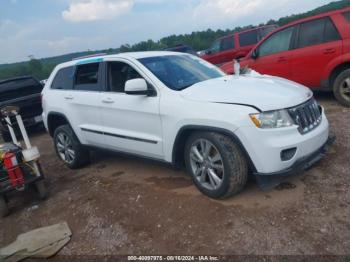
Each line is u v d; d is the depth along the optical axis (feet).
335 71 20.70
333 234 9.15
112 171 16.58
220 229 10.18
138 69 13.57
